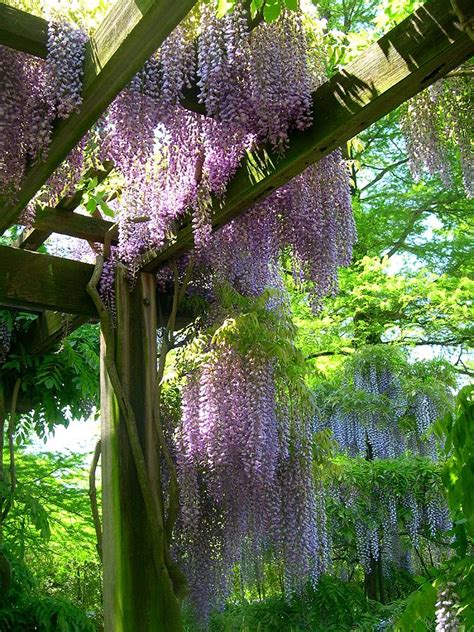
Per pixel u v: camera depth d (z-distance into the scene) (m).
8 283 2.63
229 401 2.67
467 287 5.99
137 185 2.20
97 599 6.56
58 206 2.69
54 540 5.23
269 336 2.73
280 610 4.43
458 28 1.59
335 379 5.28
